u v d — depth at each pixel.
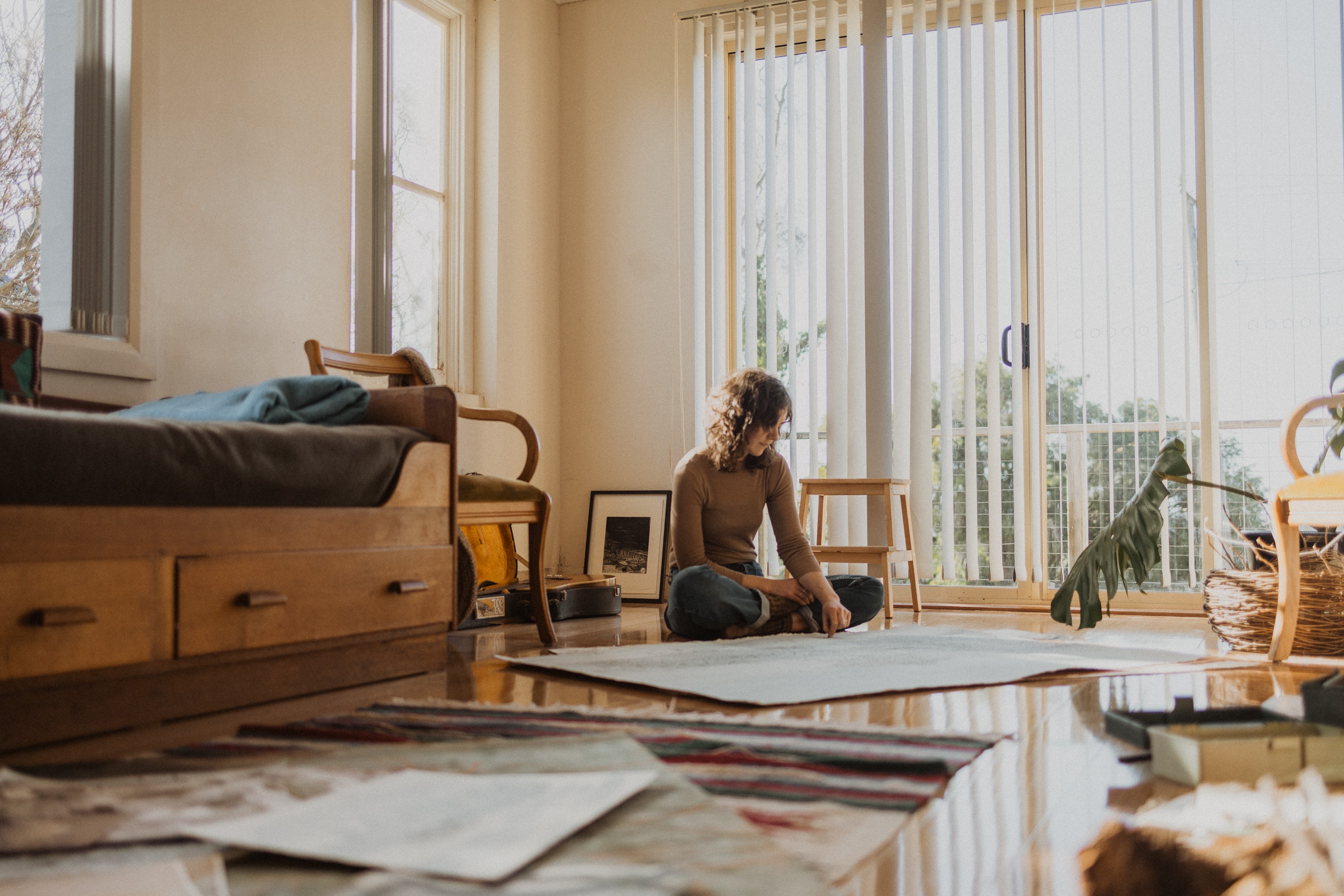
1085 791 1.10
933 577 3.76
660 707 1.62
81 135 2.44
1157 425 3.49
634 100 4.33
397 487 1.91
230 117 2.82
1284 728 1.19
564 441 4.39
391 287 3.41
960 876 0.83
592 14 4.40
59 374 2.32
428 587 1.98
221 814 0.94
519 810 0.92
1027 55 3.75
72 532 1.31
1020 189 3.73
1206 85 3.46
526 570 4.05
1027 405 3.70
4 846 0.85
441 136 3.91
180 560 1.47
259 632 1.59
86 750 1.26
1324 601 2.29
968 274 3.74
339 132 3.23
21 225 2.37
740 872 0.79
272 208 2.96
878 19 3.95
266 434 1.62
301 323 3.05
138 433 1.41
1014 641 2.49
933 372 3.82
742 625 2.52
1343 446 2.78
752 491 2.69
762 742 1.30
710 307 4.17
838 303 3.95
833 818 0.97
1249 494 2.56
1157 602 3.50
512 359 4.05
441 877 0.76
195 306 2.70
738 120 4.20
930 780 1.12
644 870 0.79
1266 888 0.80
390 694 1.73
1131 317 3.52
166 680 1.45
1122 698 1.72
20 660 1.24
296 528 1.68
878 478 3.51
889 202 3.92
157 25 2.58
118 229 2.50
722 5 4.18
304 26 3.09
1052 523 3.63
